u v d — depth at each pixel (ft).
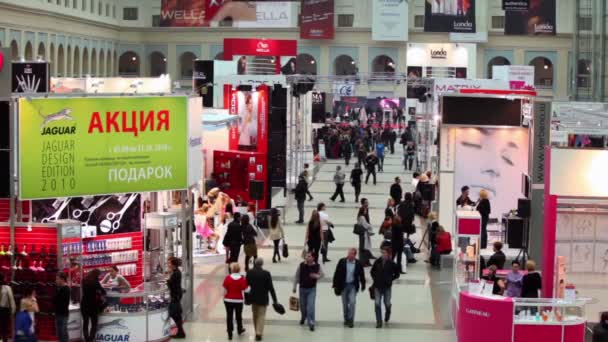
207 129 94.32
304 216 100.78
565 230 70.38
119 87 83.41
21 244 51.37
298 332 54.75
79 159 51.93
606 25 150.41
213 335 53.78
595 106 82.69
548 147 57.00
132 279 59.21
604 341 47.06
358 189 111.96
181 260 57.57
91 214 57.67
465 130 82.43
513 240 72.79
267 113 100.99
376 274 56.24
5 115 50.26
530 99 77.30
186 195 59.06
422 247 82.43
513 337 47.83
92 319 50.62
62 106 51.21
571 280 68.59
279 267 73.36
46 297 51.29
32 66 81.87
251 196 87.30
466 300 49.03
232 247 69.05
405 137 155.43
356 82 143.13
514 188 82.58
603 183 56.75
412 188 123.24
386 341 53.01
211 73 114.21
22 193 50.57
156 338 51.85
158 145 54.49
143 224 59.52
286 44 133.69
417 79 117.08
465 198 77.51
